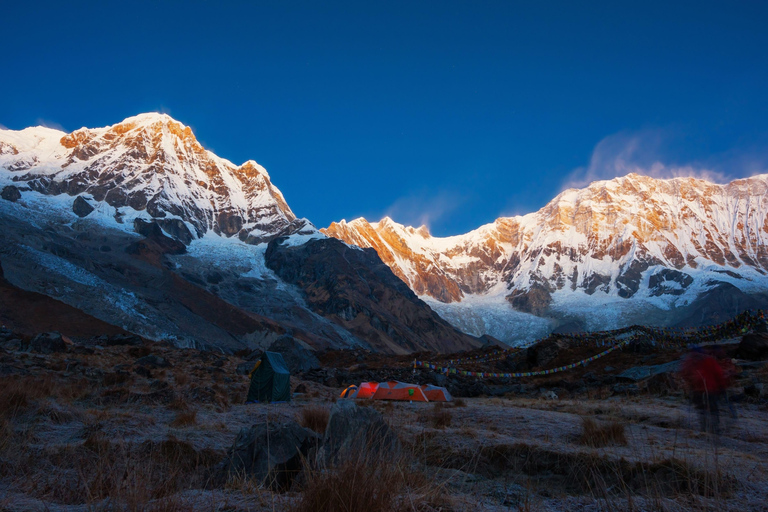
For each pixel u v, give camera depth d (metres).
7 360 19.97
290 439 6.02
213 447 8.55
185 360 30.02
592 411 16.02
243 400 18.45
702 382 10.82
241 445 6.09
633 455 7.45
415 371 31.16
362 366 36.47
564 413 15.88
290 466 5.71
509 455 8.10
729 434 10.57
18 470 6.01
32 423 9.38
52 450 7.00
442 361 38.19
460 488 5.70
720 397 10.95
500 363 37.25
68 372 18.95
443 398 21.73
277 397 18.30
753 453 8.75
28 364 19.59
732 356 26.61
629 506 4.59
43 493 5.16
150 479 5.22
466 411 16.23
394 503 3.78
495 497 5.35
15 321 75.38
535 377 32.91
